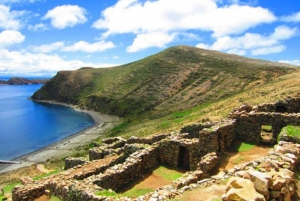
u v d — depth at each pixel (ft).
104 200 44.32
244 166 46.65
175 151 69.92
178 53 652.48
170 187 47.73
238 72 475.72
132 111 444.14
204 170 54.24
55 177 65.82
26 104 630.74
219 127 65.67
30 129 353.31
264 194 33.12
